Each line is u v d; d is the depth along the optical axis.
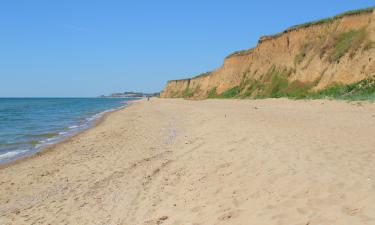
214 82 75.38
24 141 20.19
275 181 6.95
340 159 7.94
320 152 8.77
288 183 6.66
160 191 8.07
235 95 53.66
